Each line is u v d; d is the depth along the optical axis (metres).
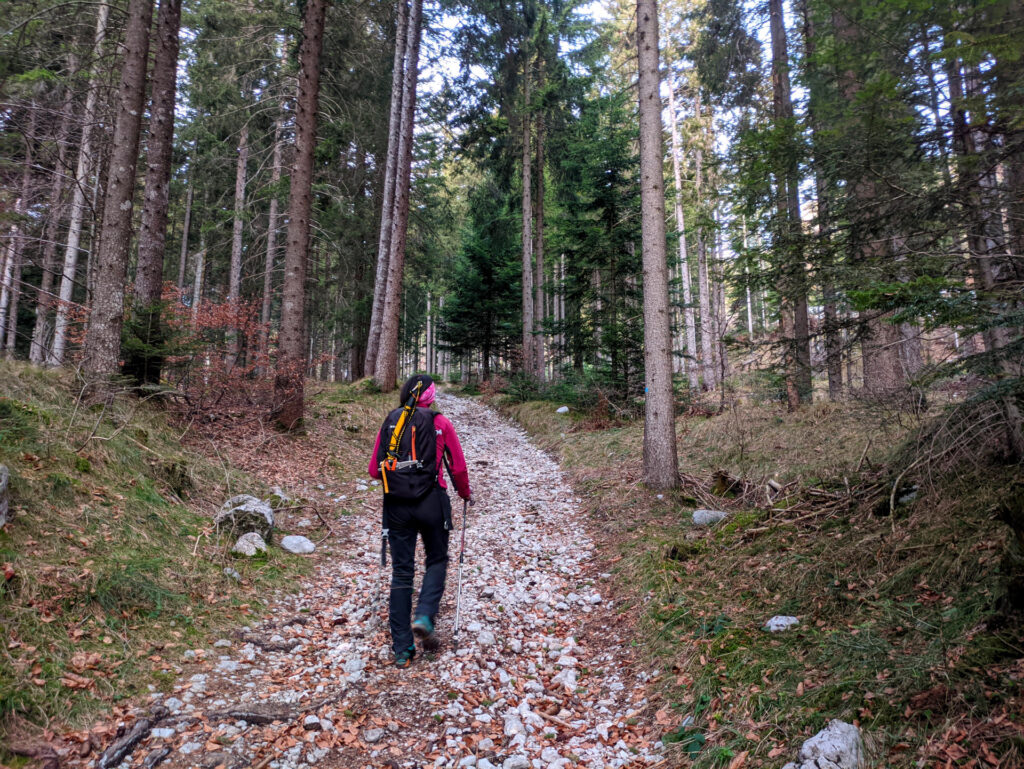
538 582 5.18
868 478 4.82
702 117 20.92
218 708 2.86
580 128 17.73
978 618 2.65
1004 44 3.57
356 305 20.12
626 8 20.09
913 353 5.26
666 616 3.97
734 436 8.66
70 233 12.05
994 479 3.60
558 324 16.30
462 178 27.62
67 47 8.72
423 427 3.73
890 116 4.32
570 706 3.29
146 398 6.34
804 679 2.79
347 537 6.00
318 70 9.31
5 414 4.30
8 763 2.18
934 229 4.51
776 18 10.67
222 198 19.69
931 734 2.18
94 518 3.96
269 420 8.87
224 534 4.88
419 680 3.39
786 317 7.38
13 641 2.69
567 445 11.03
